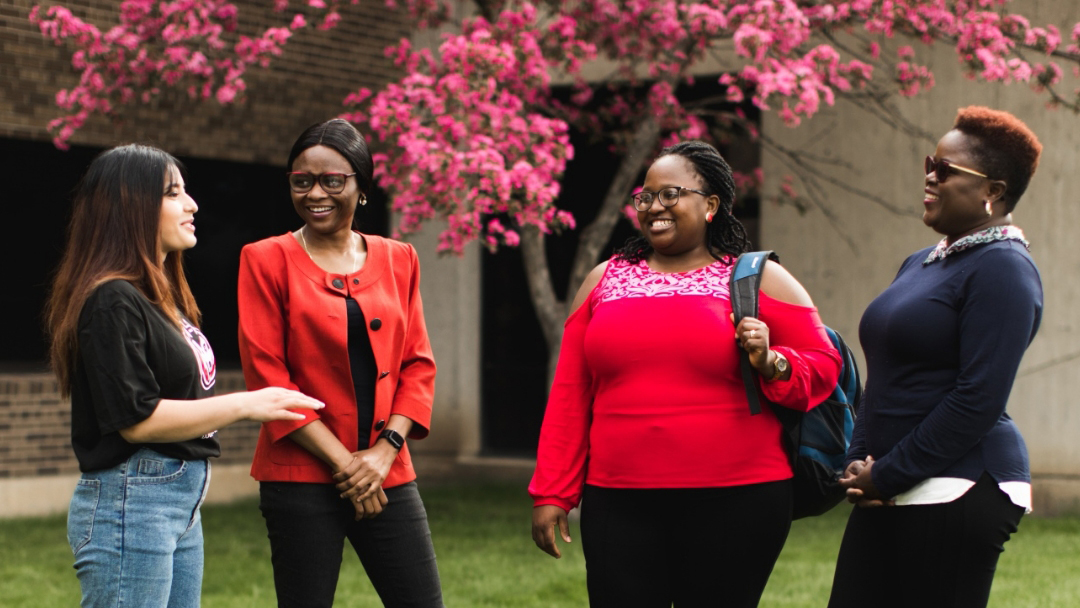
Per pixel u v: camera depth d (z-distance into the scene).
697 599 3.26
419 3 8.68
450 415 10.98
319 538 3.50
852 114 9.48
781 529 3.21
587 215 10.81
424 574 3.65
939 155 3.13
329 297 3.54
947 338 3.05
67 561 7.08
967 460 3.03
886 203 9.32
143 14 8.26
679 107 8.51
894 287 3.25
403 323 3.66
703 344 3.17
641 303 3.25
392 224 10.75
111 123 9.02
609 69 10.14
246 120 9.70
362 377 3.58
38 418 8.93
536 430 11.01
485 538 7.82
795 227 9.75
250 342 3.50
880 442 3.17
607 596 3.26
